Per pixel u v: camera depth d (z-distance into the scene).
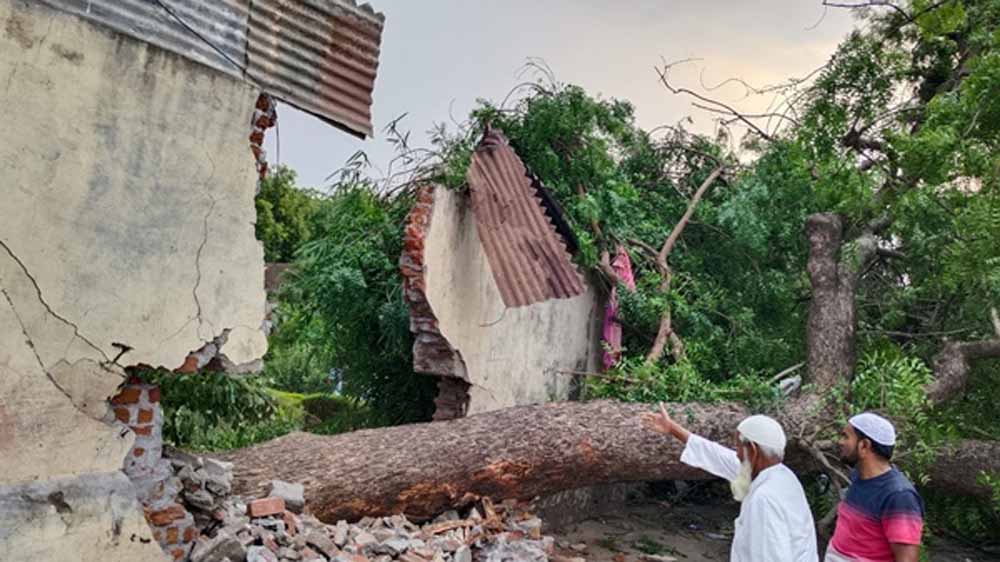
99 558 3.71
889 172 7.68
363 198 8.09
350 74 4.82
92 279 3.69
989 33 7.62
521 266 6.57
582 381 9.16
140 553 3.86
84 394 3.69
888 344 9.19
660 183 11.49
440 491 6.16
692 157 11.66
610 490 9.30
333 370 9.70
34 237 3.48
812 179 8.30
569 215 9.09
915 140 6.76
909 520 3.63
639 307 9.34
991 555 8.72
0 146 3.36
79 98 3.62
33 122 3.46
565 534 8.05
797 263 10.83
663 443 7.09
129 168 3.81
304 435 6.28
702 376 9.34
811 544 3.60
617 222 9.52
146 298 3.90
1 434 3.41
